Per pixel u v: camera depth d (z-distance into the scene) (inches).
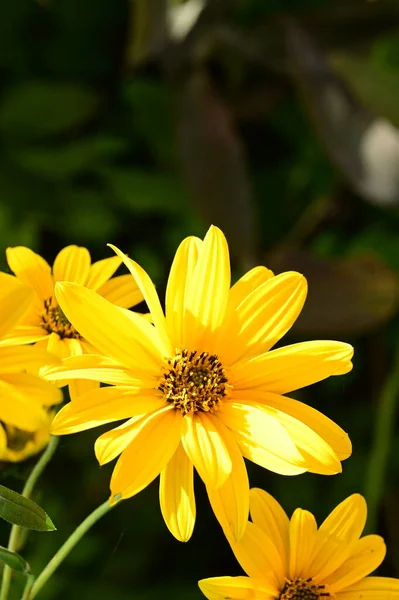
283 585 20.3
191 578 26.2
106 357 19.7
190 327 20.1
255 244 28.4
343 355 19.7
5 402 18.5
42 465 19.6
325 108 28.8
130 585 25.9
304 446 19.1
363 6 30.5
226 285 19.9
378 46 29.0
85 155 30.0
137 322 19.7
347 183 29.3
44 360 18.8
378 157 28.0
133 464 19.0
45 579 19.2
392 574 26.9
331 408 28.6
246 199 28.6
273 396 19.9
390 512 27.2
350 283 27.3
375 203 28.3
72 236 30.0
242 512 19.0
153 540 26.4
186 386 19.7
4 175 29.5
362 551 20.4
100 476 26.1
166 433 19.4
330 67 29.0
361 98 28.1
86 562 25.5
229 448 19.4
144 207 30.1
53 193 29.9
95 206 30.1
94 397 19.3
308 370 19.8
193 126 29.3
